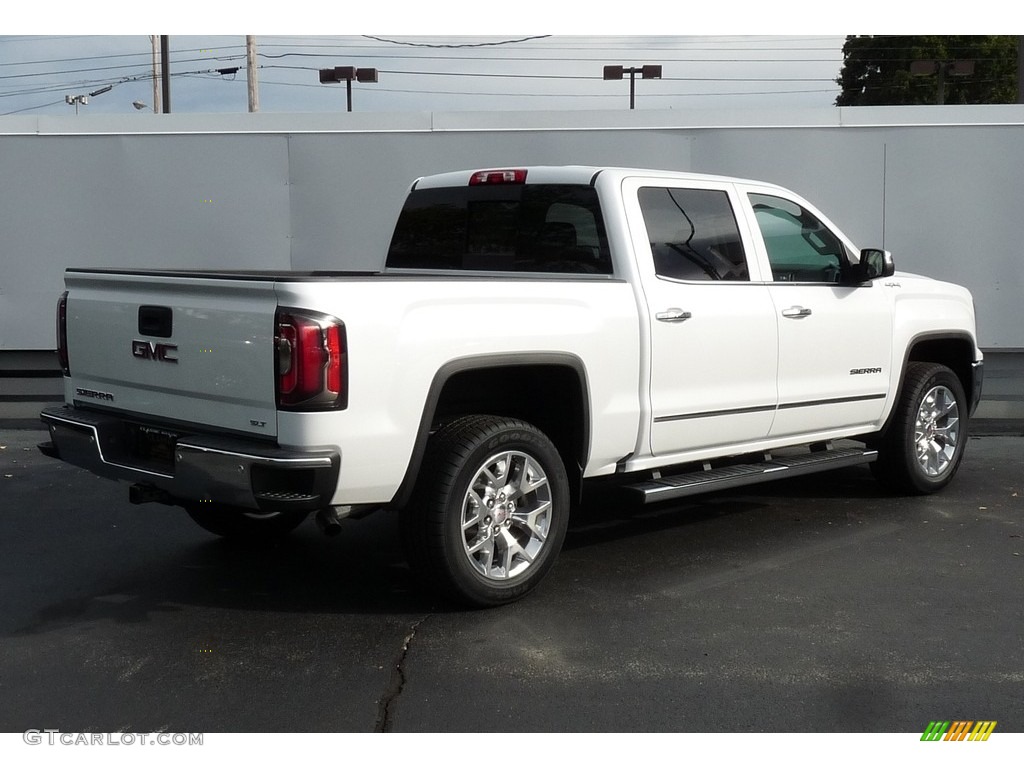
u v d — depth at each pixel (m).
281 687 3.88
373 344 4.16
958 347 7.24
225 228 11.46
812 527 6.18
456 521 4.49
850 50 46.56
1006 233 11.06
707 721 3.60
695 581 5.16
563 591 5.00
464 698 3.79
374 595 4.95
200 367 4.36
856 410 6.37
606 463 5.17
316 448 4.06
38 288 11.55
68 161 11.39
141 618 4.63
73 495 7.06
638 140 11.14
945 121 10.98
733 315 5.54
